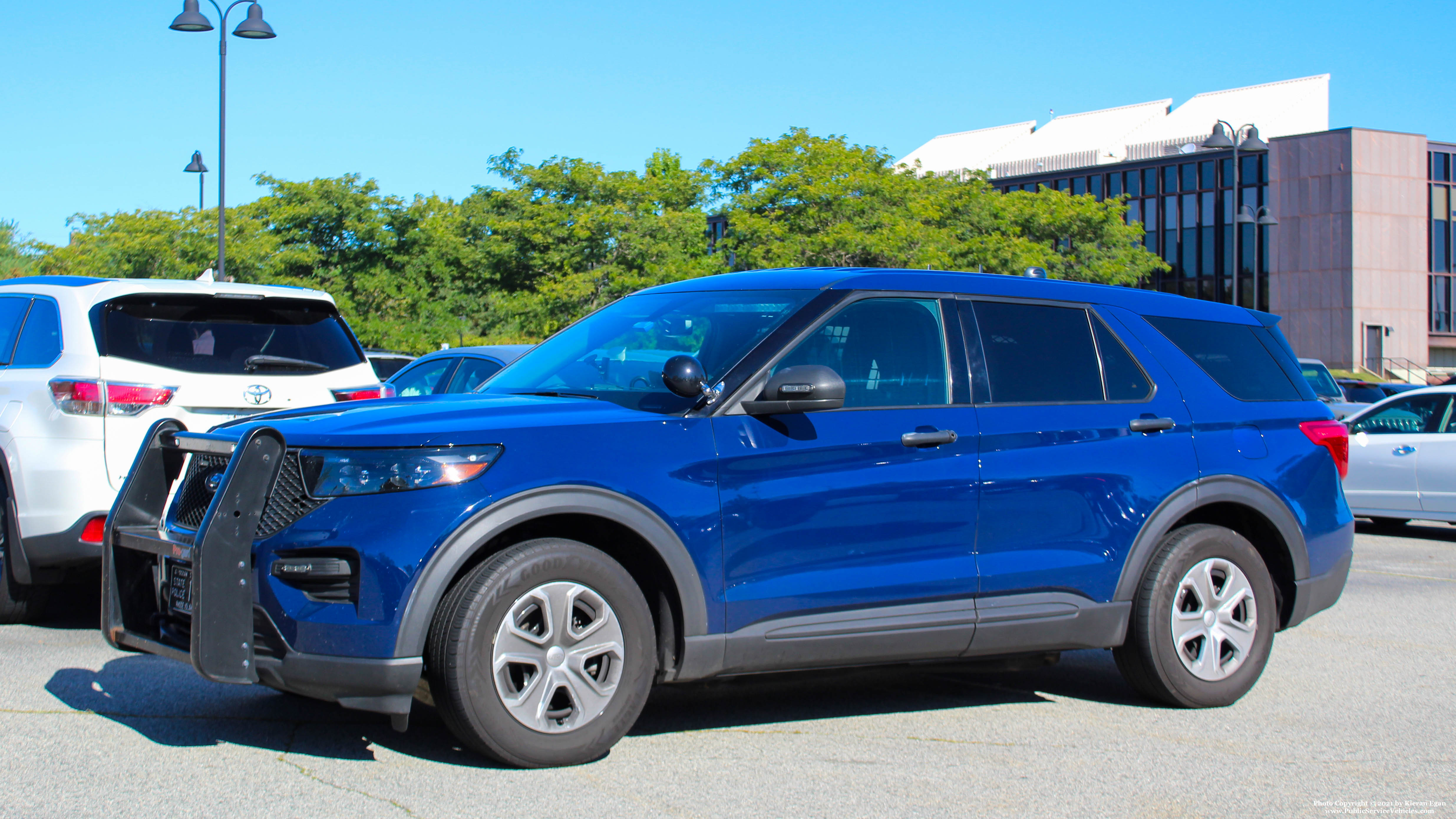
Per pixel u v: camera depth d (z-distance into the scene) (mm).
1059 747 4766
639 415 4426
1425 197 64562
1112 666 6359
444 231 44281
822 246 35406
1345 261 63031
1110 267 45719
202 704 5082
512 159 45969
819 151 36375
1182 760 4633
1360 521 14250
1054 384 5184
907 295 5012
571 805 3898
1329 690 5809
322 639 3941
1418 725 5180
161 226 40844
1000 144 81500
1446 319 65562
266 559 4020
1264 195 65375
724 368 4602
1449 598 8617
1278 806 4125
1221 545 5422
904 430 4750
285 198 43594
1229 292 66312
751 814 3891
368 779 4113
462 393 5109
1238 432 5566
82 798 3891
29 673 5570
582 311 41656
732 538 4414
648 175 43594
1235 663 5469
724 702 5402
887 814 3938
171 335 6574
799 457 4551
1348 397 26125
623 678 4297
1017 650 4988
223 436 4320
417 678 3939
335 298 42562
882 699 5523
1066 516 5047
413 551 3957
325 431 4094
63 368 6281
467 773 4184
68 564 6258
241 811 3785
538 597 4148
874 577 4645
